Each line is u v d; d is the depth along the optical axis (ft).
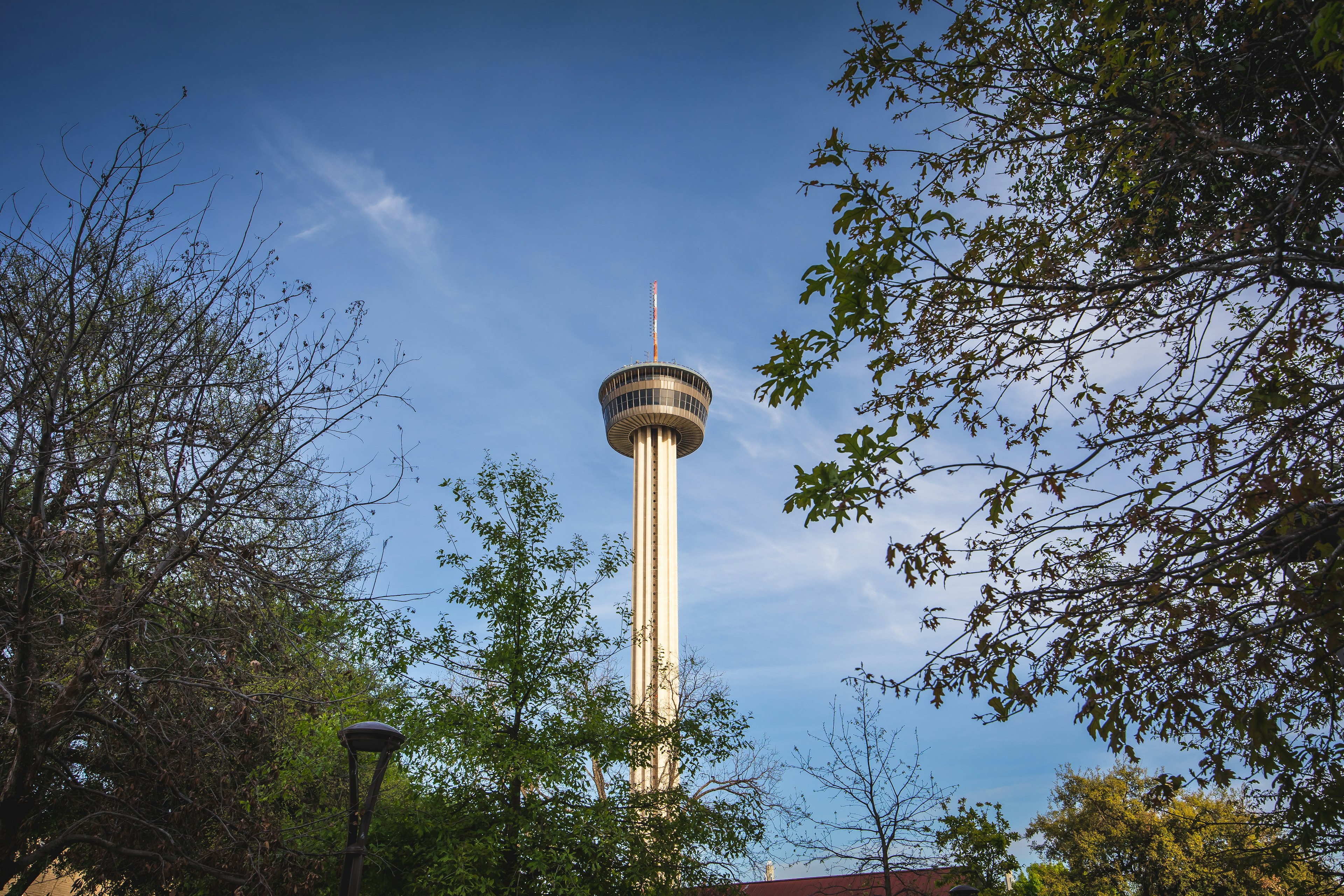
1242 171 22.93
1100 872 104.47
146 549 35.63
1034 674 19.53
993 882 65.87
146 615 34.40
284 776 44.57
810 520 20.92
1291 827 21.94
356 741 35.24
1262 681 21.01
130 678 32.19
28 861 30.60
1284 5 18.61
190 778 33.37
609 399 367.45
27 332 32.55
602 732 52.03
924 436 23.98
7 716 30.07
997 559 20.30
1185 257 22.61
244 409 37.68
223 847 33.42
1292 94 22.11
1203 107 22.18
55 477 35.83
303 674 40.50
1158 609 19.88
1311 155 17.89
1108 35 20.77
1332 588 16.10
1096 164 25.04
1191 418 18.78
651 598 320.29
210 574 34.42
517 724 51.80
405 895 47.16
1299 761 19.16
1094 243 23.07
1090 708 18.89
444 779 48.06
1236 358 18.51
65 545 31.65
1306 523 16.85
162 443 34.01
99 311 34.04
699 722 55.93
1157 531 19.13
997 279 22.22
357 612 42.78
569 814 47.32
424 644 52.11
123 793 34.55
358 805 35.70
